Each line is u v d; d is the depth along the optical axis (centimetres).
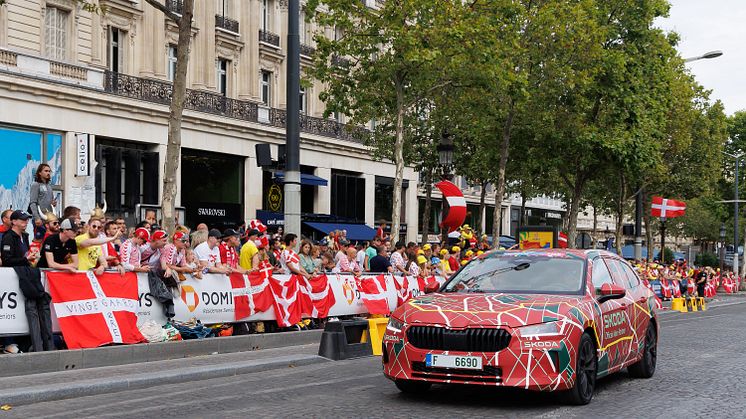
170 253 1366
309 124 4188
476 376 898
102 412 901
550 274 1048
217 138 3538
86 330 1224
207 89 3584
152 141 3209
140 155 3195
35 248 1192
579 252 1102
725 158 7094
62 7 2916
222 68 3762
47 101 2752
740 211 7206
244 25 3825
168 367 1216
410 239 5131
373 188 4719
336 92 2628
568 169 3744
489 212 6731
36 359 1134
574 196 3784
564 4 2989
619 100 3466
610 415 900
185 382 1145
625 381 1185
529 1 2981
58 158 2822
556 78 3059
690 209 7712
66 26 2956
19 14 2728
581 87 3167
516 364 891
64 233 1203
